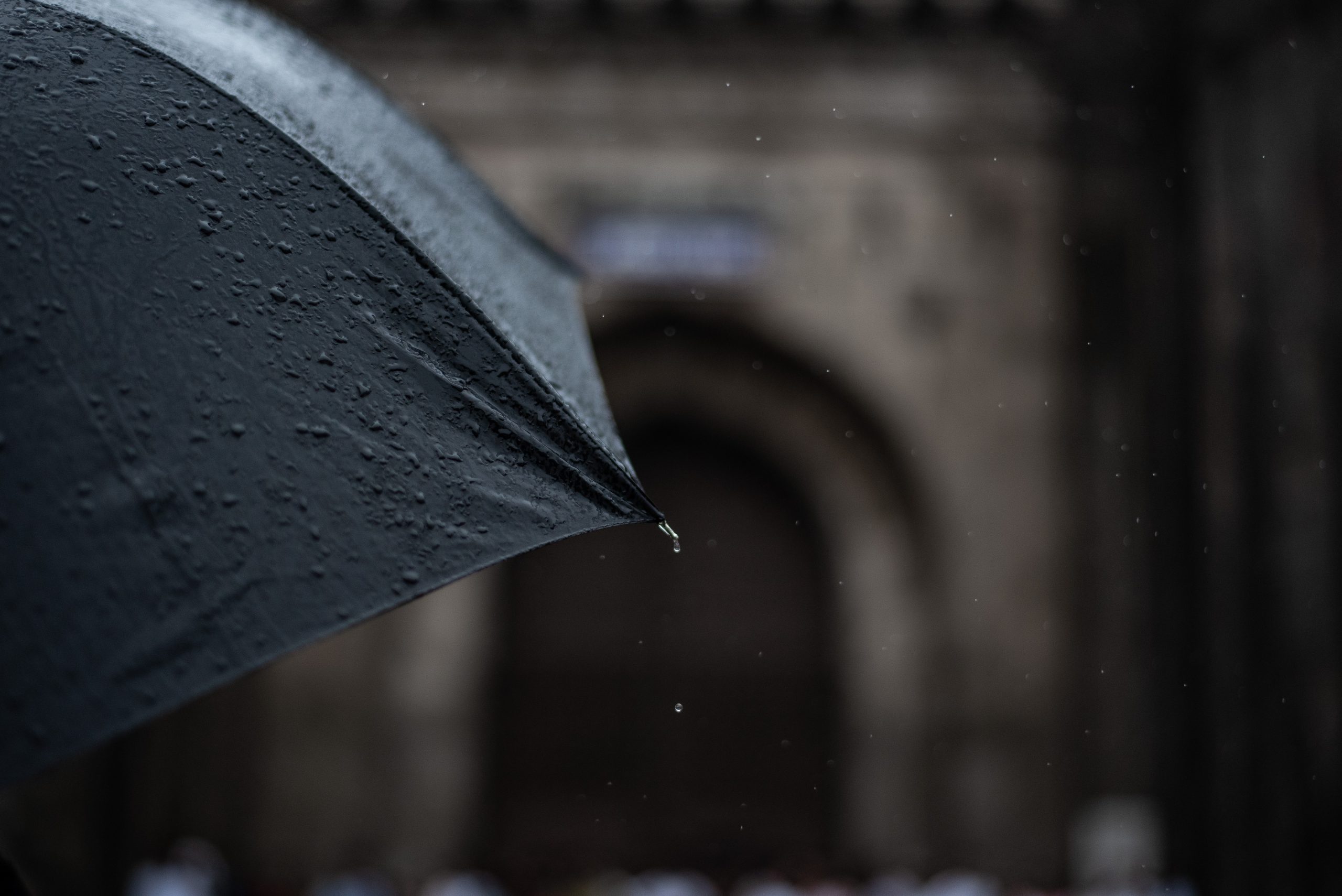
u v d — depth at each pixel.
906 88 14.46
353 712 13.97
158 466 1.79
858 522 14.85
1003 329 14.46
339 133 2.58
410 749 13.97
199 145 2.18
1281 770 9.81
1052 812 13.75
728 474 15.28
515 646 14.88
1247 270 10.66
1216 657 10.86
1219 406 11.05
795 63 14.45
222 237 2.06
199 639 1.69
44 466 1.72
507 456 2.08
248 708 13.79
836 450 14.94
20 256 1.88
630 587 15.02
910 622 14.59
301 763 13.86
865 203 14.58
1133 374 13.48
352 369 2.04
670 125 14.52
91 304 1.88
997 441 14.38
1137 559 13.10
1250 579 10.40
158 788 12.52
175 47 2.38
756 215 14.56
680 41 14.39
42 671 1.59
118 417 1.80
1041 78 14.23
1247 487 10.54
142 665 1.64
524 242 3.15
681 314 14.55
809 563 15.10
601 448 2.20
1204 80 11.48
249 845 13.60
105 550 1.70
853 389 14.61
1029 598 14.16
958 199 14.53
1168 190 12.51
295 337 2.02
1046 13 13.83
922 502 14.45
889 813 14.09
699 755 14.77
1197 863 11.03
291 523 1.84
